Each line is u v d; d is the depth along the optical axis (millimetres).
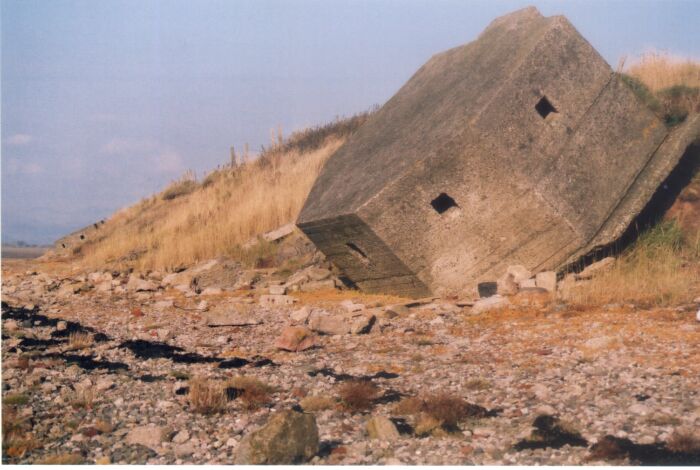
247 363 8109
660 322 8344
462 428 5461
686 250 11484
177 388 6734
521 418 5582
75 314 12195
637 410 5469
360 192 11508
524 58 11125
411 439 5262
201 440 5414
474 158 10695
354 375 7301
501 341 8430
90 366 7988
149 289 15133
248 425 5746
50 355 8555
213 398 6316
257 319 10977
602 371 6715
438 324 9617
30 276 18562
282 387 6945
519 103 10922
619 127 11820
